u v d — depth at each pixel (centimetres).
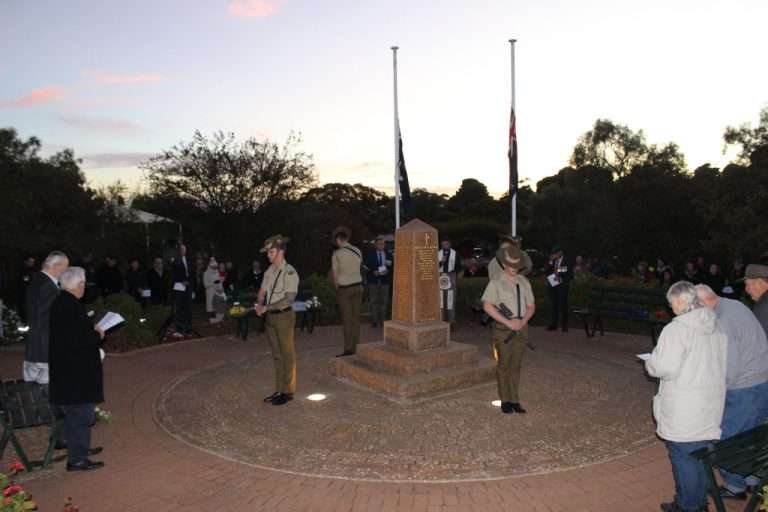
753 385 461
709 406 396
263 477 513
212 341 1172
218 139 2027
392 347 836
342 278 940
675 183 3250
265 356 1030
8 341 1173
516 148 1440
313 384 825
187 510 454
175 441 606
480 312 1432
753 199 2412
